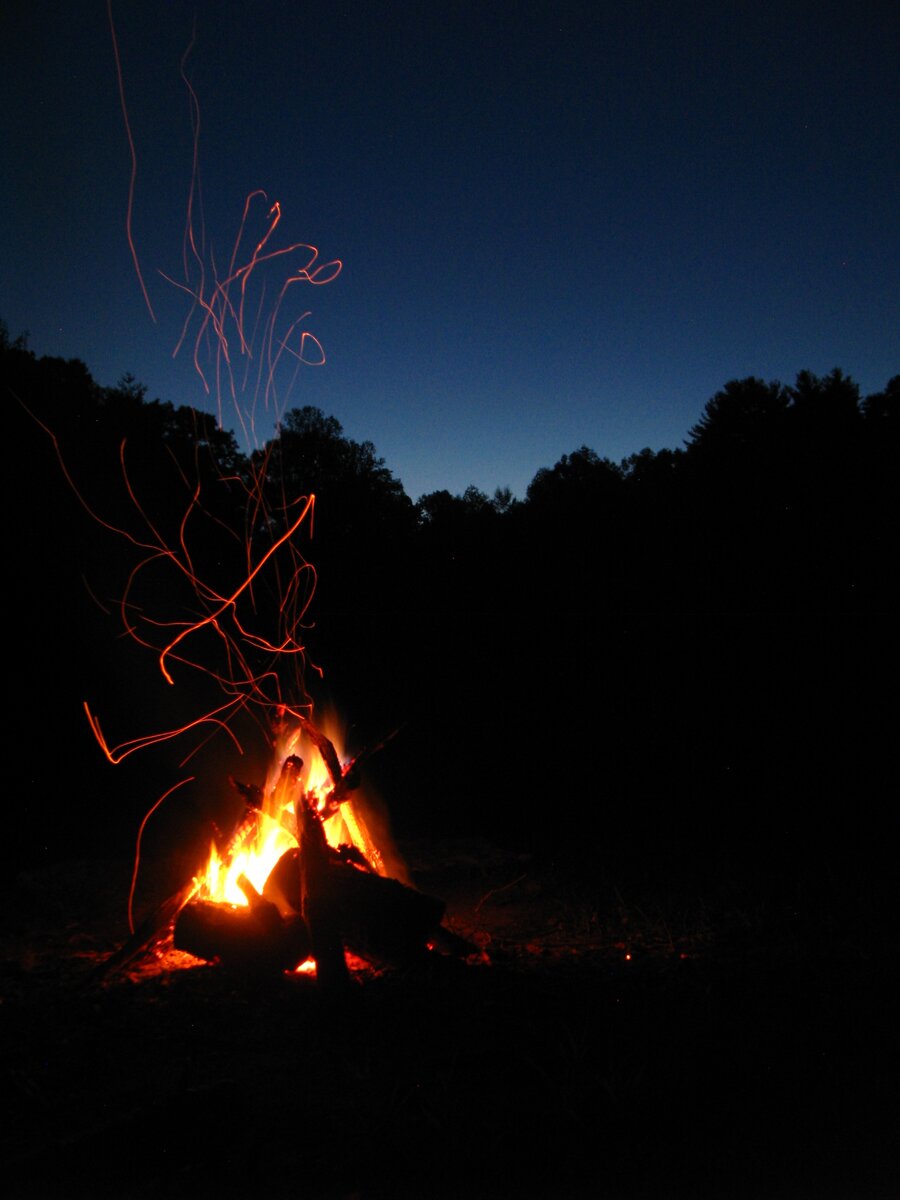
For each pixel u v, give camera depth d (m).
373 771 12.41
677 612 17.66
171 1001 4.25
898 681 15.15
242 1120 3.07
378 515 19.69
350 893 4.53
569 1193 2.69
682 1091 3.27
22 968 4.99
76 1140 2.86
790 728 13.76
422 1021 3.99
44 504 14.34
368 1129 3.01
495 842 8.82
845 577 16.95
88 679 14.72
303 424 19.33
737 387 20.66
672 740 13.67
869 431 18.19
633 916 6.14
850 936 5.35
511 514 21.05
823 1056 3.56
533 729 14.66
